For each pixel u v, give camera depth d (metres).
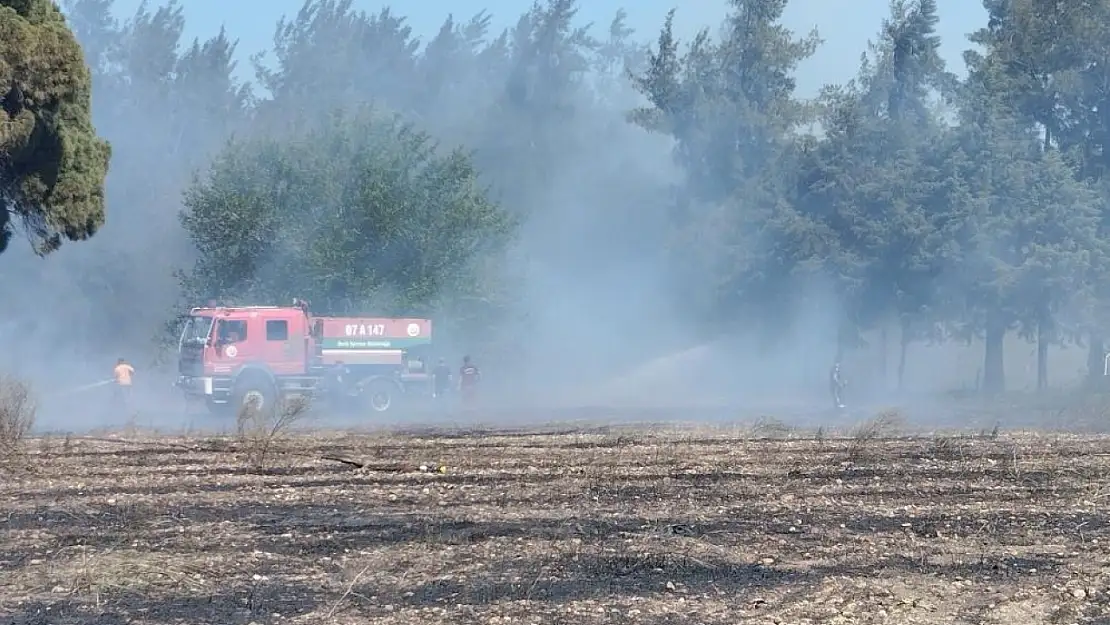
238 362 96.75
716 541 29.98
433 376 107.00
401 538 30.19
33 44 78.12
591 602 24.06
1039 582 26.14
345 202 131.62
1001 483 40.59
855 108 140.88
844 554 28.72
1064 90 129.75
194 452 50.88
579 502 36.12
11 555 28.17
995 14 144.25
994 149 127.88
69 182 84.56
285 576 26.19
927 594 25.16
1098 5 129.50
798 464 45.44
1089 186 129.25
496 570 26.66
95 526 31.89
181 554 28.23
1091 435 60.50
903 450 50.56
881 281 134.75
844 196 138.62
